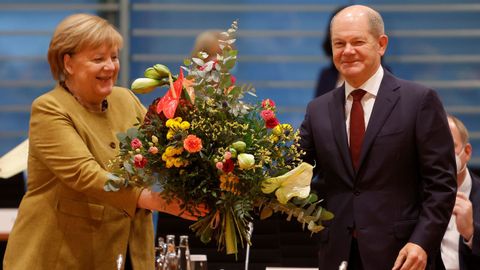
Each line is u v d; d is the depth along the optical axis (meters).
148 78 6.76
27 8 16.97
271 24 16.86
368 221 7.27
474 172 10.43
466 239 8.80
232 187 6.43
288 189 6.55
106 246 7.10
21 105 16.97
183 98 6.59
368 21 7.37
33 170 7.14
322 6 16.80
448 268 9.44
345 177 7.40
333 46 7.50
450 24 16.66
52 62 7.16
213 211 6.59
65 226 7.05
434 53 16.67
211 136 6.47
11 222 10.98
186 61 6.67
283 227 9.54
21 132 16.95
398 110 7.34
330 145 7.49
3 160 10.16
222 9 16.91
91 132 7.11
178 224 9.34
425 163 7.24
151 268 7.37
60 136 6.93
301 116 16.78
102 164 7.09
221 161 6.35
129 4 16.98
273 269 8.72
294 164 6.80
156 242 9.29
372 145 7.32
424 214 7.17
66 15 16.97
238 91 6.61
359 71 7.36
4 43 16.97
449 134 7.33
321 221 6.83
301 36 16.86
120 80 16.84
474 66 16.66
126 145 6.65
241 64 16.91
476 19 16.61
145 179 6.57
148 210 7.39
